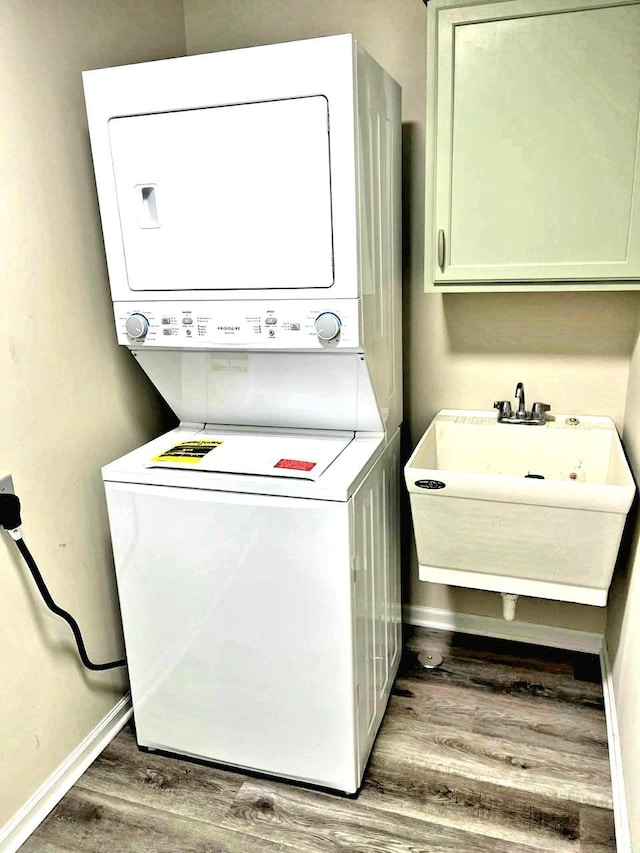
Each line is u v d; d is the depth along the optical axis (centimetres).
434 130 169
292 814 170
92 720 191
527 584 183
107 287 187
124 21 186
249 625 166
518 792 174
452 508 173
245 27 210
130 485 167
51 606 164
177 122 151
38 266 161
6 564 156
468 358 216
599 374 204
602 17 151
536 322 206
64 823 170
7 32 147
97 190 175
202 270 160
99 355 185
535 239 170
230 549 161
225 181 151
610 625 215
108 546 195
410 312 217
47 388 166
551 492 160
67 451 175
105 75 154
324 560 154
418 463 186
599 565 170
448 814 168
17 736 163
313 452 172
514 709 204
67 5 165
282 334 158
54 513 172
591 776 178
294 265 152
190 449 177
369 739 184
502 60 159
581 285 171
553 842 159
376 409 177
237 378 182
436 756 187
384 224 174
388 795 175
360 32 198
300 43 137
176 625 174
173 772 186
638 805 141
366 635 174
